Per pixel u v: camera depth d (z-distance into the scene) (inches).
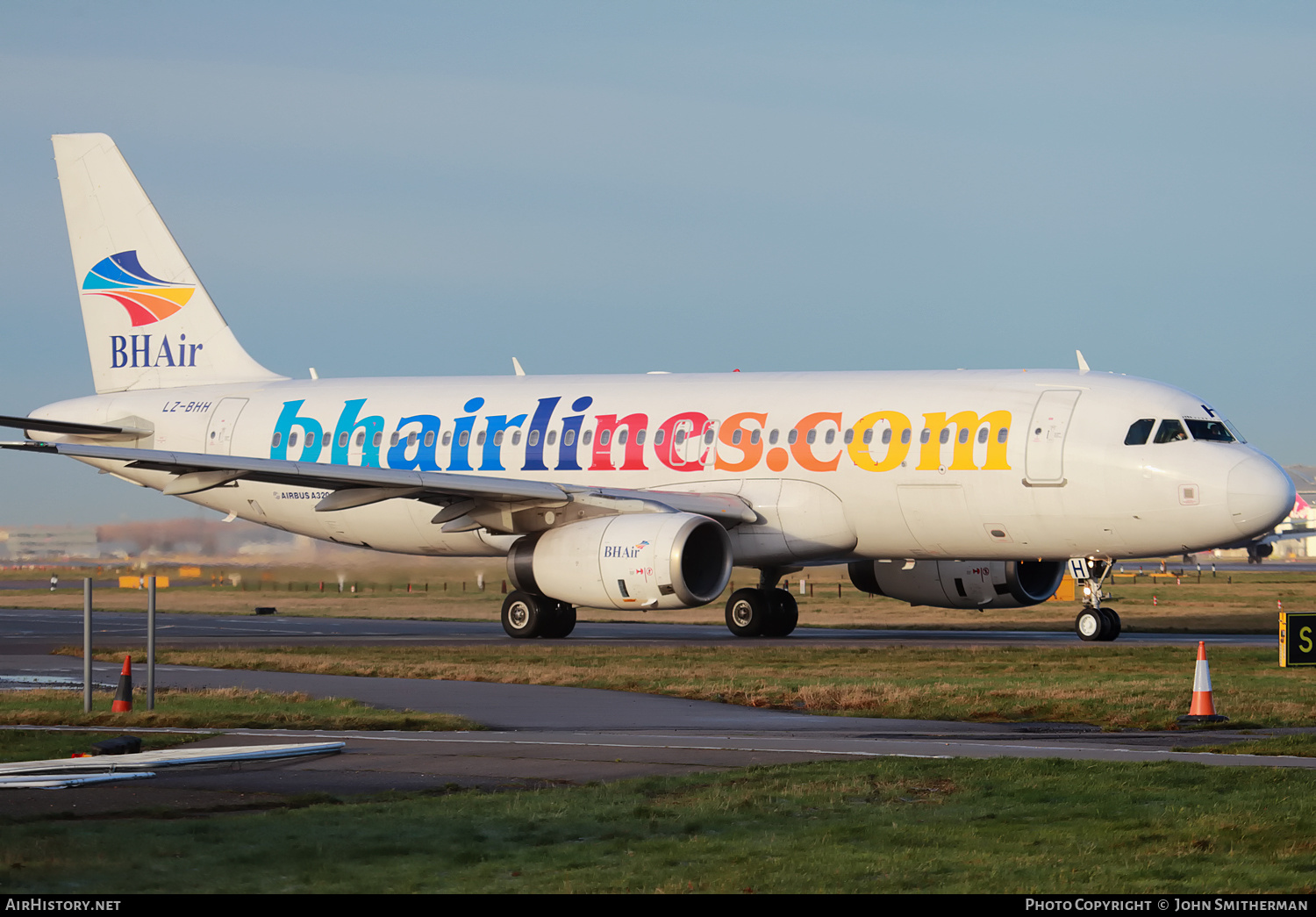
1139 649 2822.3
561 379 3806.6
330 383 4094.5
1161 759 1508.4
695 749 1611.7
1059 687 2142.0
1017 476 3105.3
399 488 3378.4
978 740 1708.9
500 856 1067.3
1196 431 3038.9
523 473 3686.0
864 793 1306.6
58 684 2365.9
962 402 3211.1
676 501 3321.9
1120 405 3070.9
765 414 3425.2
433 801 1279.5
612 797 1299.2
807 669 2534.5
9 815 1210.6
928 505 3211.1
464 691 2261.3
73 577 6299.2
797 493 3339.1
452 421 3821.4
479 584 5113.2
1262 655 2679.6
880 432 3265.3
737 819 1198.3
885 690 2119.8
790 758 1541.6
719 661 2694.4
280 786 1371.8
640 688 2283.5
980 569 3580.2
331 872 1015.0
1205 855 1068.5
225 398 4133.9
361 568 5142.7
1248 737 1711.4
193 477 3459.6
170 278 4318.4
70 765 1460.4
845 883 987.3
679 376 3668.8
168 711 1966.0
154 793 1327.5
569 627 3511.3
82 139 4372.5
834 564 3555.6
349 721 1854.1
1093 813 1208.8
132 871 1007.6
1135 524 3038.9
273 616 4680.1
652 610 3191.4
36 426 3969.0
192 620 4441.4
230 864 1033.5
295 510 4065.0
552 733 1782.7
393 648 3021.7
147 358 4338.1
